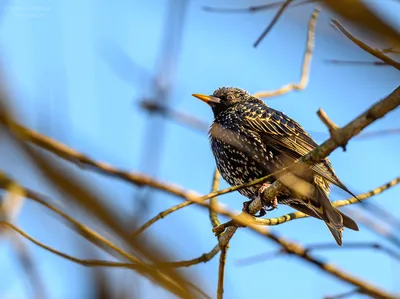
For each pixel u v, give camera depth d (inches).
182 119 286.5
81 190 174.1
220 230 379.9
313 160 336.5
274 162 513.3
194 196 277.4
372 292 334.0
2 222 235.3
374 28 173.3
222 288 377.4
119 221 181.5
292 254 350.3
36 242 258.8
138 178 233.1
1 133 168.4
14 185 234.5
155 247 194.2
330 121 309.3
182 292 213.5
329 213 428.8
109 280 183.2
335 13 173.9
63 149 204.7
